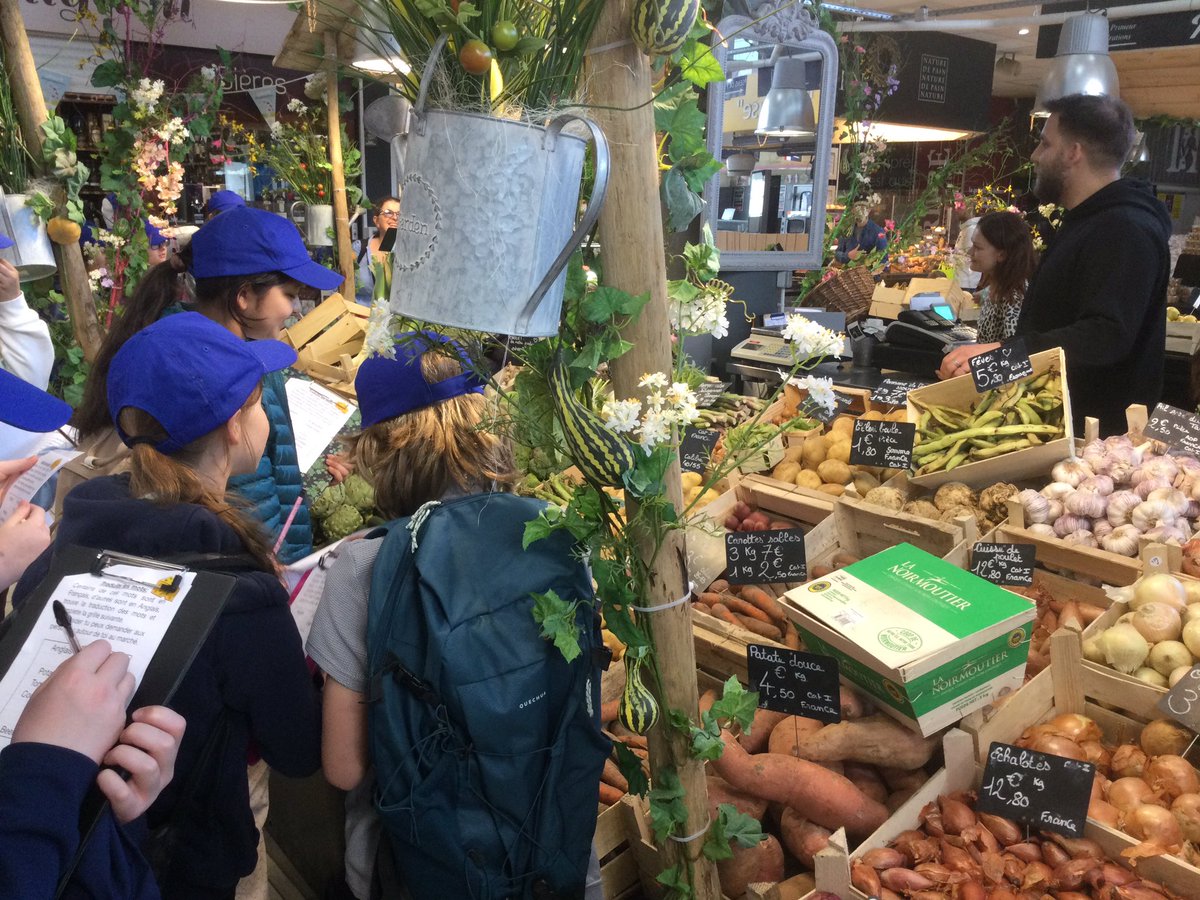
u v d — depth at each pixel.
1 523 1.50
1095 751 1.90
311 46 4.07
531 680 1.39
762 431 1.54
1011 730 1.94
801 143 4.22
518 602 1.42
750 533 2.11
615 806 1.77
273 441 2.21
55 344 3.88
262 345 1.79
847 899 1.64
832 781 1.80
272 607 1.37
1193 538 2.24
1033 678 1.99
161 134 3.97
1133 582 2.20
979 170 10.48
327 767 1.51
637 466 1.32
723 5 3.78
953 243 8.51
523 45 1.08
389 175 6.68
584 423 1.30
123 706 1.01
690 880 1.59
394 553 1.46
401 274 1.15
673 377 1.43
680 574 1.46
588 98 1.24
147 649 1.08
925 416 2.77
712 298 1.39
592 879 1.61
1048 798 1.73
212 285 2.29
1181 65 7.07
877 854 1.70
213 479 1.49
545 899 1.41
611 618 1.42
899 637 1.75
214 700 1.30
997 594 1.84
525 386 1.38
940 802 1.81
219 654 1.30
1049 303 3.16
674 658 1.48
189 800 1.30
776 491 2.62
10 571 1.44
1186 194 9.36
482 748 1.37
